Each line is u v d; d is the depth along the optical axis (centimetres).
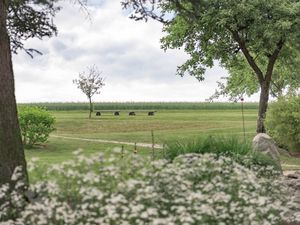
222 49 3416
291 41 3067
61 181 831
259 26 2984
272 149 1788
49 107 9356
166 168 865
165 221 681
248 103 10544
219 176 914
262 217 824
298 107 2945
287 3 3048
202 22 3120
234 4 2992
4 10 1047
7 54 1040
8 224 795
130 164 860
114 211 716
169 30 3450
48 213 740
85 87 6262
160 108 9975
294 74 3888
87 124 5131
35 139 3266
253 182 891
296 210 1077
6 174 997
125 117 6250
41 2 1373
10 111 1030
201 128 4653
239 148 1392
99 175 817
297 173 1659
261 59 3547
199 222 737
